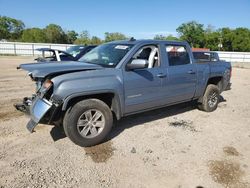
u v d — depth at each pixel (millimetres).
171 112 6980
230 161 4395
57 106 4215
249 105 8289
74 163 4121
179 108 7391
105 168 4016
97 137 4695
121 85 4855
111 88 4703
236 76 17391
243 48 72812
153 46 5605
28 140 4867
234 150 4824
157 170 4020
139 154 4500
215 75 7043
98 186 3568
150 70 5383
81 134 4555
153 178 3809
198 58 7699
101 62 5238
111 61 5129
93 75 4574
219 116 6859
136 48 5219
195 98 6703
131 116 6469
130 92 5039
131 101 5105
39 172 3828
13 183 3547
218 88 7184
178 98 6125
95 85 4516
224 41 73688
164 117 6527
